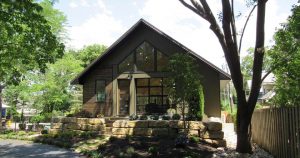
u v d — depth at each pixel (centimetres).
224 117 2781
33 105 2988
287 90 1388
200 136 1470
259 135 1520
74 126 1872
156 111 2097
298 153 837
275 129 1130
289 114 931
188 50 2008
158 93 2144
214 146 1396
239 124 1260
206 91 2003
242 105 1245
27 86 2767
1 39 1185
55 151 1350
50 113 2803
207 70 2020
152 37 2167
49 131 1936
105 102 2195
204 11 1234
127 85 2203
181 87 1502
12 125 3112
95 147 1380
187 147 1270
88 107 2227
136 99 2173
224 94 3250
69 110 3422
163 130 1580
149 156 1146
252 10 1271
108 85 2206
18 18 1061
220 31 1230
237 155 1203
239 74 1226
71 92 3525
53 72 2850
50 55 1198
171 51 2119
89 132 1728
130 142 1344
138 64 2170
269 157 1170
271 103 1675
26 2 1012
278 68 1355
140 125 1633
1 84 2636
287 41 1338
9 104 3538
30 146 1510
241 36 1280
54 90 2838
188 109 1855
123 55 2198
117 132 1673
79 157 1203
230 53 1201
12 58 1233
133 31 2184
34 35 1126
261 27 1145
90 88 2242
